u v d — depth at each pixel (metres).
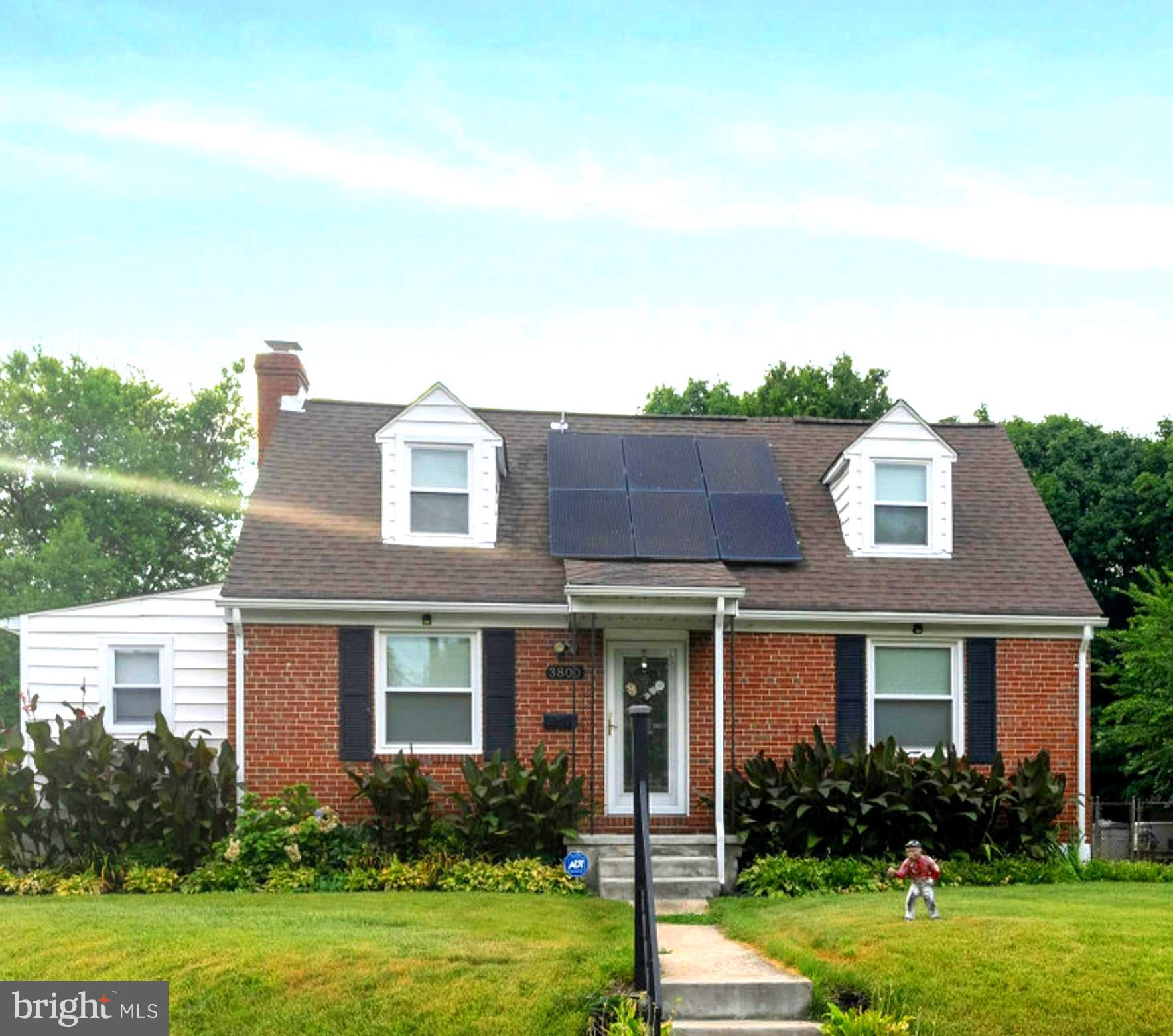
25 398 35.25
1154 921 10.35
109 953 9.52
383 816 14.48
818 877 13.73
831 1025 8.36
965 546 17.36
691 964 9.70
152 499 34.94
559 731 15.62
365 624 15.42
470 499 16.59
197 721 16.14
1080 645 16.39
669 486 17.52
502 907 11.81
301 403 18.61
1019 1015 8.35
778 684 15.94
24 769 14.14
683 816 15.54
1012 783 15.26
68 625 16.09
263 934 10.04
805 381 37.72
